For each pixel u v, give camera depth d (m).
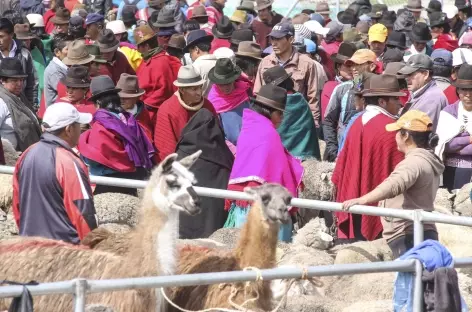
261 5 31.22
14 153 20.50
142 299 12.02
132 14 31.06
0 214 18.41
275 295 13.70
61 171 13.69
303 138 21.62
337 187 17.36
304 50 26.38
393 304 13.25
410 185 14.49
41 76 27.42
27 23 27.20
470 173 20.31
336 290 15.48
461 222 14.10
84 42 24.27
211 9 33.53
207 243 16.42
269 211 12.50
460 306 12.15
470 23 32.53
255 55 24.62
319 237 16.97
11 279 12.50
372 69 22.77
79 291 10.42
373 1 40.12
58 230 13.73
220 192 15.51
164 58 22.89
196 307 12.62
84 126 19.56
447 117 20.31
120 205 17.86
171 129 19.75
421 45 28.77
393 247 15.24
